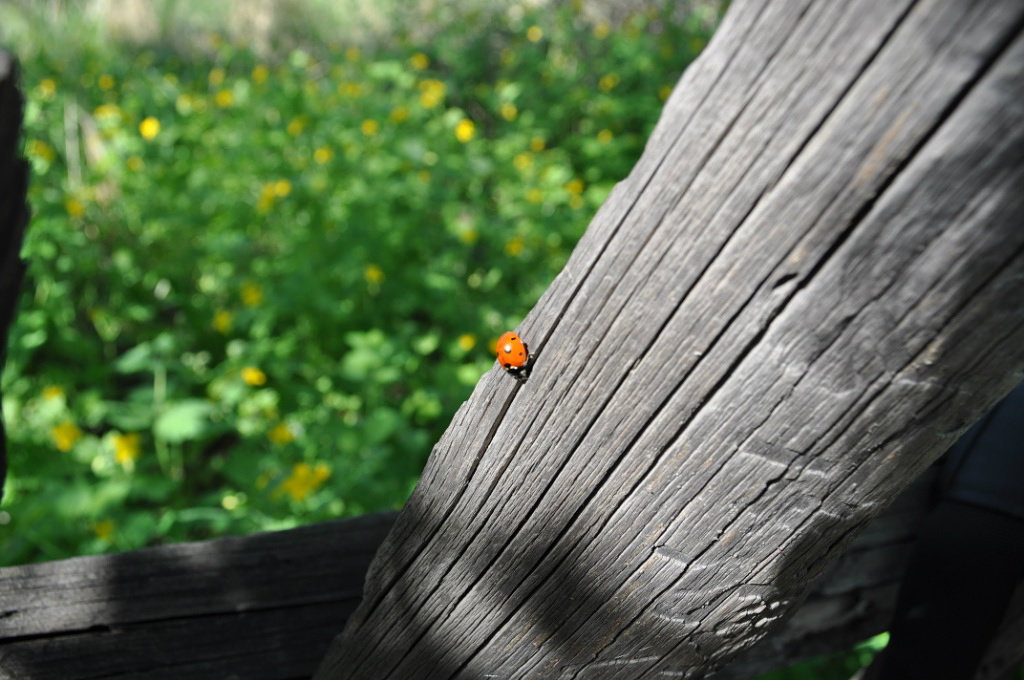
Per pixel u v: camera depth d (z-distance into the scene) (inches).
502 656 14.0
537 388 12.8
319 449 34.3
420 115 71.1
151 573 15.4
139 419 36.3
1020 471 15.0
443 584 13.9
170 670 15.2
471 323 45.9
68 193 50.1
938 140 11.0
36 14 86.0
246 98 71.9
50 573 15.2
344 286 46.3
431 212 55.5
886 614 16.4
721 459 12.4
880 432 11.9
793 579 12.9
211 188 55.0
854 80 11.1
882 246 11.4
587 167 69.2
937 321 11.4
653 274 12.1
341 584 15.7
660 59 84.8
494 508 13.4
